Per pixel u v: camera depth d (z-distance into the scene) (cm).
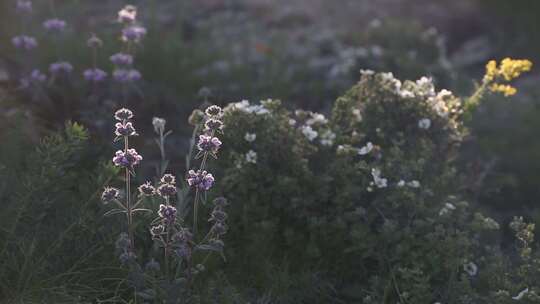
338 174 256
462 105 279
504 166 321
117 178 247
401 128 270
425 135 269
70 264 237
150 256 242
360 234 248
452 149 275
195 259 246
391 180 257
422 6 496
